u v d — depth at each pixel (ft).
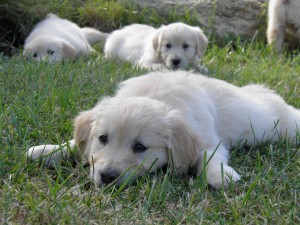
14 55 5.49
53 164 3.21
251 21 7.04
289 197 2.95
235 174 3.08
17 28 6.20
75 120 3.31
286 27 6.68
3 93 3.98
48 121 3.62
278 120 3.67
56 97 3.99
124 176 2.88
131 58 6.14
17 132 3.46
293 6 6.47
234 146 3.58
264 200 2.78
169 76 3.52
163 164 3.08
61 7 6.86
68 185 2.97
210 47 6.71
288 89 4.74
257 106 3.72
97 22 6.95
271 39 6.57
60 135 3.54
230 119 3.56
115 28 6.95
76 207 2.66
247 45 6.66
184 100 3.31
